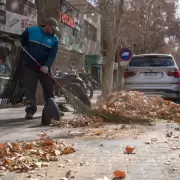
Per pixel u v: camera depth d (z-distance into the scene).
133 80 13.33
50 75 8.66
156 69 13.21
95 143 6.21
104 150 5.70
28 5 20.58
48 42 8.74
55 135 6.96
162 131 7.41
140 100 10.07
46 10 13.04
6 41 18.77
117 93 10.88
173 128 7.83
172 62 13.46
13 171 4.62
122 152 5.55
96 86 23.56
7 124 8.48
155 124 8.38
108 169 4.68
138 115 9.20
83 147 5.91
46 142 5.82
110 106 10.09
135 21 29.22
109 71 16.22
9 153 5.23
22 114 10.45
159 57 13.56
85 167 4.77
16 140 6.42
